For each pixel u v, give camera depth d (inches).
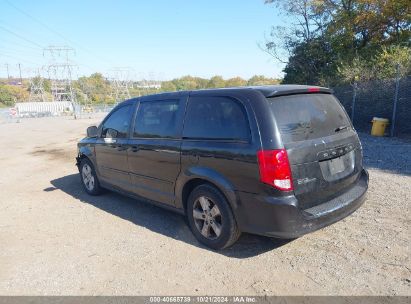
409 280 125.0
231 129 144.7
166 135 174.9
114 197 247.1
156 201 188.2
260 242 161.0
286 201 129.6
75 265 150.2
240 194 140.1
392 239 155.0
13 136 777.6
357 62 608.4
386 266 134.3
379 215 181.9
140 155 190.7
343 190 152.6
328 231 166.9
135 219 200.5
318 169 139.6
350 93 561.6
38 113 2192.4
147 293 127.1
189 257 151.6
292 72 885.8
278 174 129.4
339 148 150.0
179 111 171.0
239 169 138.7
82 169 259.4
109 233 182.4
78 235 182.2
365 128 530.0
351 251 147.1
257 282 129.7
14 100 3523.6
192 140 159.9
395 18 712.4
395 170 273.7
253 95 141.3
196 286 129.6
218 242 153.1
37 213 221.6
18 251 166.9
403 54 549.0
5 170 375.2
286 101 142.9
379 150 363.9
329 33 799.7
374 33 761.0
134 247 164.1
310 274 132.4
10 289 134.5
